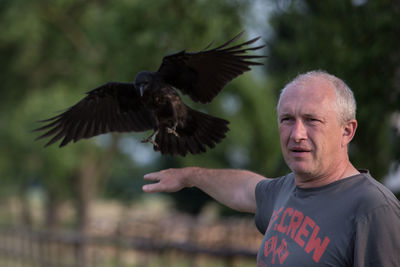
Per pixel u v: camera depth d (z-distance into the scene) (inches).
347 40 290.2
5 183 1109.7
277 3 367.9
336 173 121.2
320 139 118.0
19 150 876.6
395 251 109.0
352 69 277.0
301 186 125.6
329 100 118.5
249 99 729.0
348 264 113.0
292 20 350.3
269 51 418.3
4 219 1337.4
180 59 161.6
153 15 452.4
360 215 112.1
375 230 110.0
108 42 583.8
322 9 311.0
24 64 889.5
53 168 860.0
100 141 863.7
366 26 282.0
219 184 160.6
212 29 430.9
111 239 600.7
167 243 498.9
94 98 170.4
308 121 119.1
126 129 175.6
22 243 755.4
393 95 274.4
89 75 813.9
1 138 890.1
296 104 119.6
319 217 118.3
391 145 288.7
